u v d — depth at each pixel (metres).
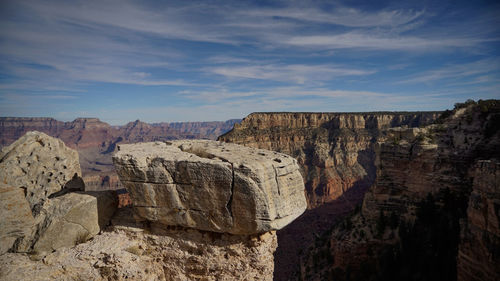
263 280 15.34
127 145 19.28
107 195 18.45
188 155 16.28
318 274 51.62
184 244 16.17
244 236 15.28
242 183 13.92
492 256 24.11
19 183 18.03
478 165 27.16
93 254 16.02
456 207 44.06
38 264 15.54
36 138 19.73
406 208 49.19
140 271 16.30
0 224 15.84
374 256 46.28
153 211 16.19
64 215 16.64
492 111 48.78
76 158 21.11
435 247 39.50
